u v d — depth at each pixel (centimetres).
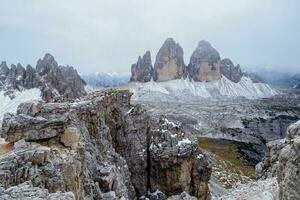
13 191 2478
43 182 3006
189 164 7712
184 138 7975
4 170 2794
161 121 8456
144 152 7781
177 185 7575
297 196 2658
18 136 3525
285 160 2978
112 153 6338
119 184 5053
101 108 7012
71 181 3275
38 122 3594
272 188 5081
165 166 7562
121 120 7825
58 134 3697
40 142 3581
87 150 4994
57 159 3288
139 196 7506
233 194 5762
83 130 5184
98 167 4956
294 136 3200
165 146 7731
